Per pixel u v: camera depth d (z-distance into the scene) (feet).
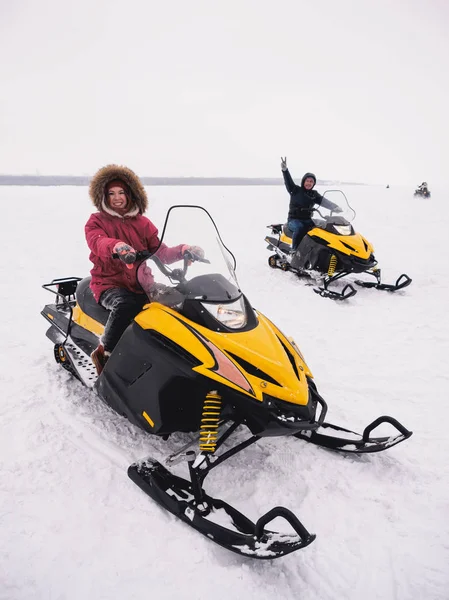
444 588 5.92
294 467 8.43
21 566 6.09
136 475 7.67
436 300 19.52
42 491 7.54
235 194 89.81
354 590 5.93
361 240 20.88
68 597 5.68
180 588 5.88
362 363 13.25
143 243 10.78
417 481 8.06
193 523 6.73
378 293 20.74
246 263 26.45
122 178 10.10
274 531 6.70
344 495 7.72
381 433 9.57
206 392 7.52
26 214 47.44
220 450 8.87
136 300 9.19
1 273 22.36
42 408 10.11
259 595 5.84
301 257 21.95
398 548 6.60
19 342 13.85
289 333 15.55
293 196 23.76
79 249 29.19
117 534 6.74
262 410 6.92
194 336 7.48
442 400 11.07
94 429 9.43
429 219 48.70
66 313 12.05
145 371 7.77
